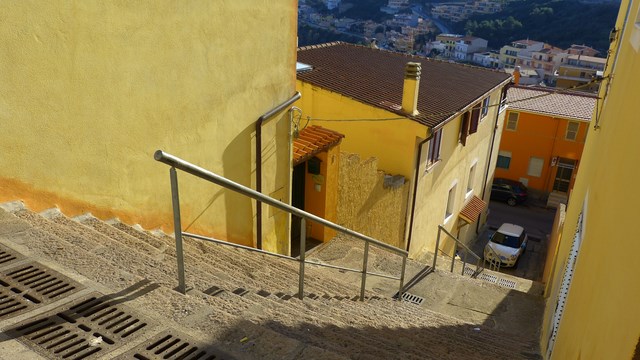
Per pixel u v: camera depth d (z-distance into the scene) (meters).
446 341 5.40
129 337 2.68
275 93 7.32
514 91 29.03
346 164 10.68
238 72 6.54
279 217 8.09
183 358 2.59
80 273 3.17
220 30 6.11
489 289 9.76
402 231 13.93
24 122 4.20
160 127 5.57
